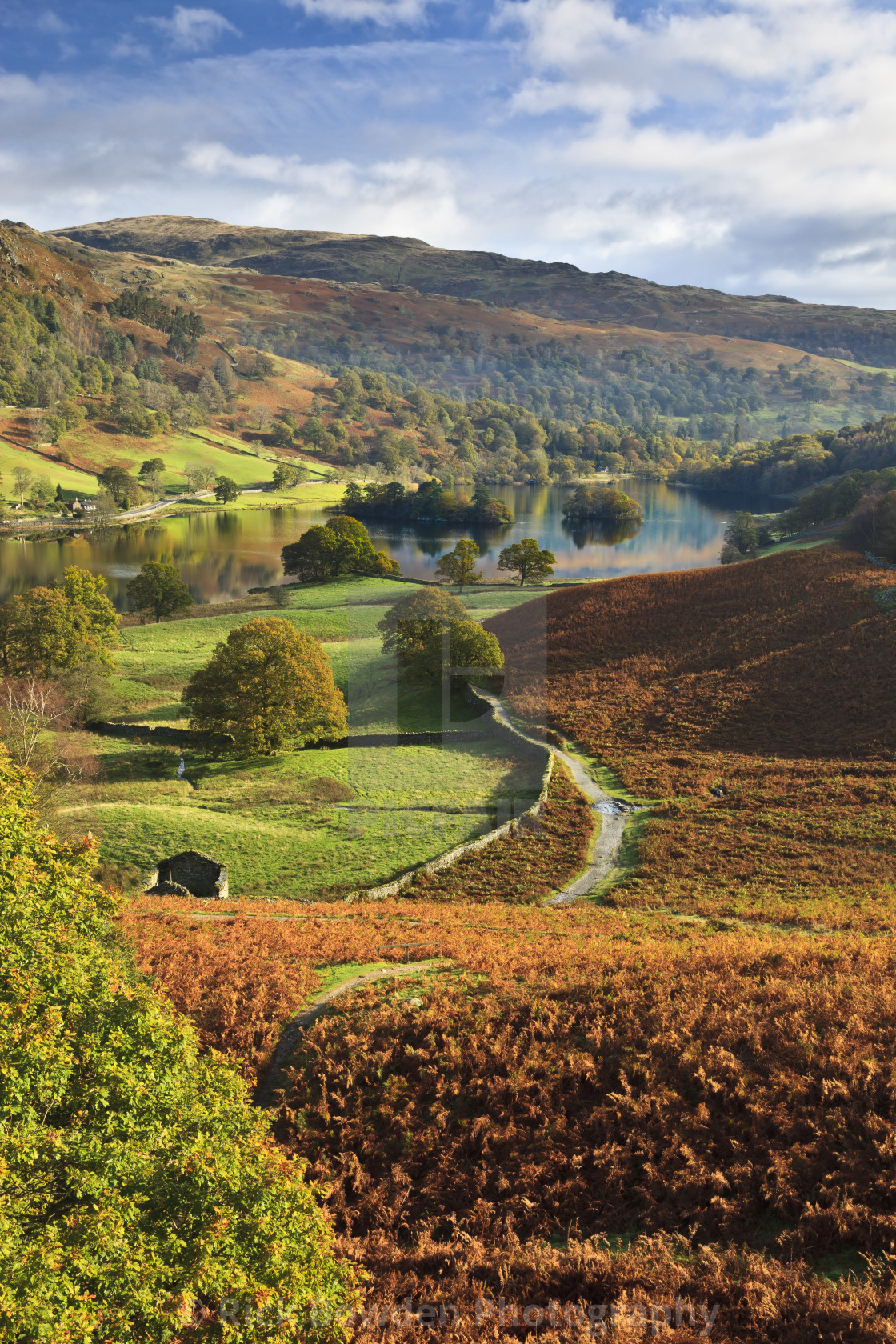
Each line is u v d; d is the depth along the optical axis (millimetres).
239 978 14984
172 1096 8938
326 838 26516
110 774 38125
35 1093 7941
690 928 20062
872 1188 7781
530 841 27438
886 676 44094
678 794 33594
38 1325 5566
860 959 13375
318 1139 10602
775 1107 9195
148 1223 7188
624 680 45125
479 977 13930
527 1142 9828
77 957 10711
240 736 37656
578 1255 7703
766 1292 6746
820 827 30406
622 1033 11156
